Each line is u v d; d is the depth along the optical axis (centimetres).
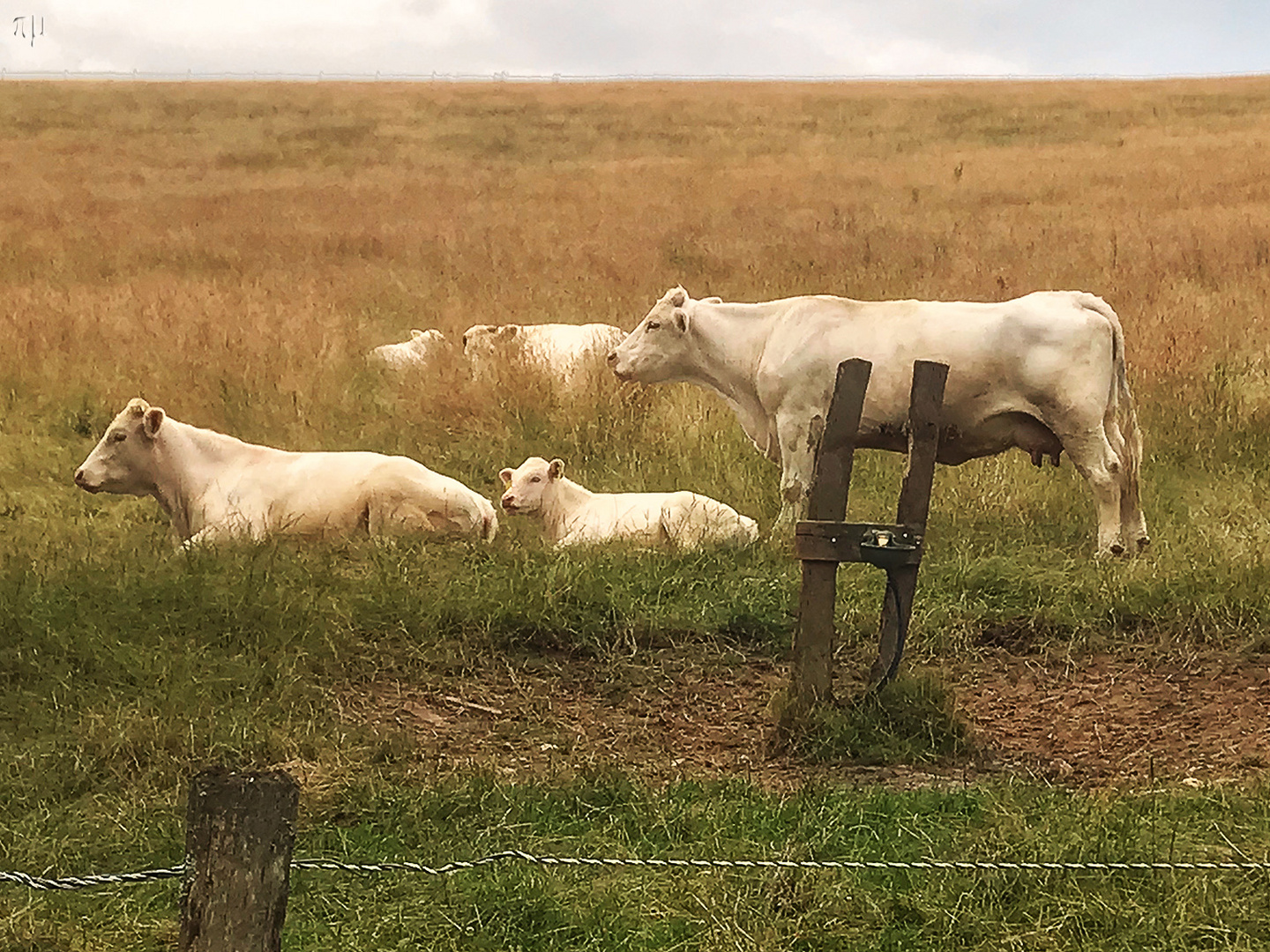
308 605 724
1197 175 3052
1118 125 4059
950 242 2250
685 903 472
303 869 498
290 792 336
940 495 960
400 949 455
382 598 742
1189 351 1265
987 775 604
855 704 641
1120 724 660
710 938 452
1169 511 941
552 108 4706
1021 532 898
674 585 788
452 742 632
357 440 1119
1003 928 455
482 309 1650
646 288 1800
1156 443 1073
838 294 1675
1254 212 2489
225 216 2766
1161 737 644
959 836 518
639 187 3139
